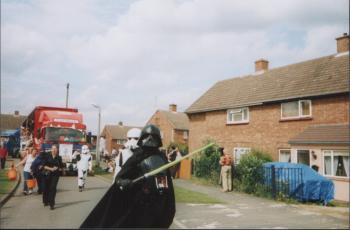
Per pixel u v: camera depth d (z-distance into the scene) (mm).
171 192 4617
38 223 8758
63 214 10047
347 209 12211
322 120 20750
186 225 9117
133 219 4426
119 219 4395
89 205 11617
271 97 24125
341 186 17500
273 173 14383
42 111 23219
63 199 12938
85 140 22688
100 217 4391
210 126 29484
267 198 14359
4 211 10508
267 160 20078
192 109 31219
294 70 26141
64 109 24141
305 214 10820
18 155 41438
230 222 9523
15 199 12852
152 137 4629
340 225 9203
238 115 26984
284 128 23000
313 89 21703
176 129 49469
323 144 18500
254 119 25328
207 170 20281
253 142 25203
